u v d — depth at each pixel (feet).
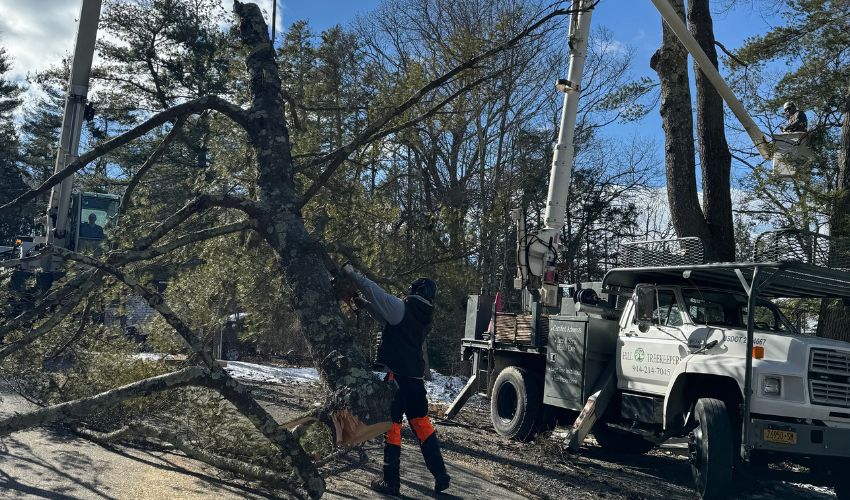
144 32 92.89
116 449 17.87
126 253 16.30
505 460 25.04
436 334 51.13
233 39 29.71
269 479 14.87
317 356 15.33
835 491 23.40
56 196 38.24
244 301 25.59
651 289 25.67
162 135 94.48
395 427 17.57
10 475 14.51
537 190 87.97
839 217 34.58
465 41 64.39
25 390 21.54
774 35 52.21
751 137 34.45
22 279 32.71
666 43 41.34
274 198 17.06
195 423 17.63
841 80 53.47
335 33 72.79
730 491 21.81
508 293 67.31
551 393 29.35
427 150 77.46
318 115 36.27
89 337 21.70
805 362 21.91
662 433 25.55
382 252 28.37
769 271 22.52
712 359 23.59
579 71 33.35
